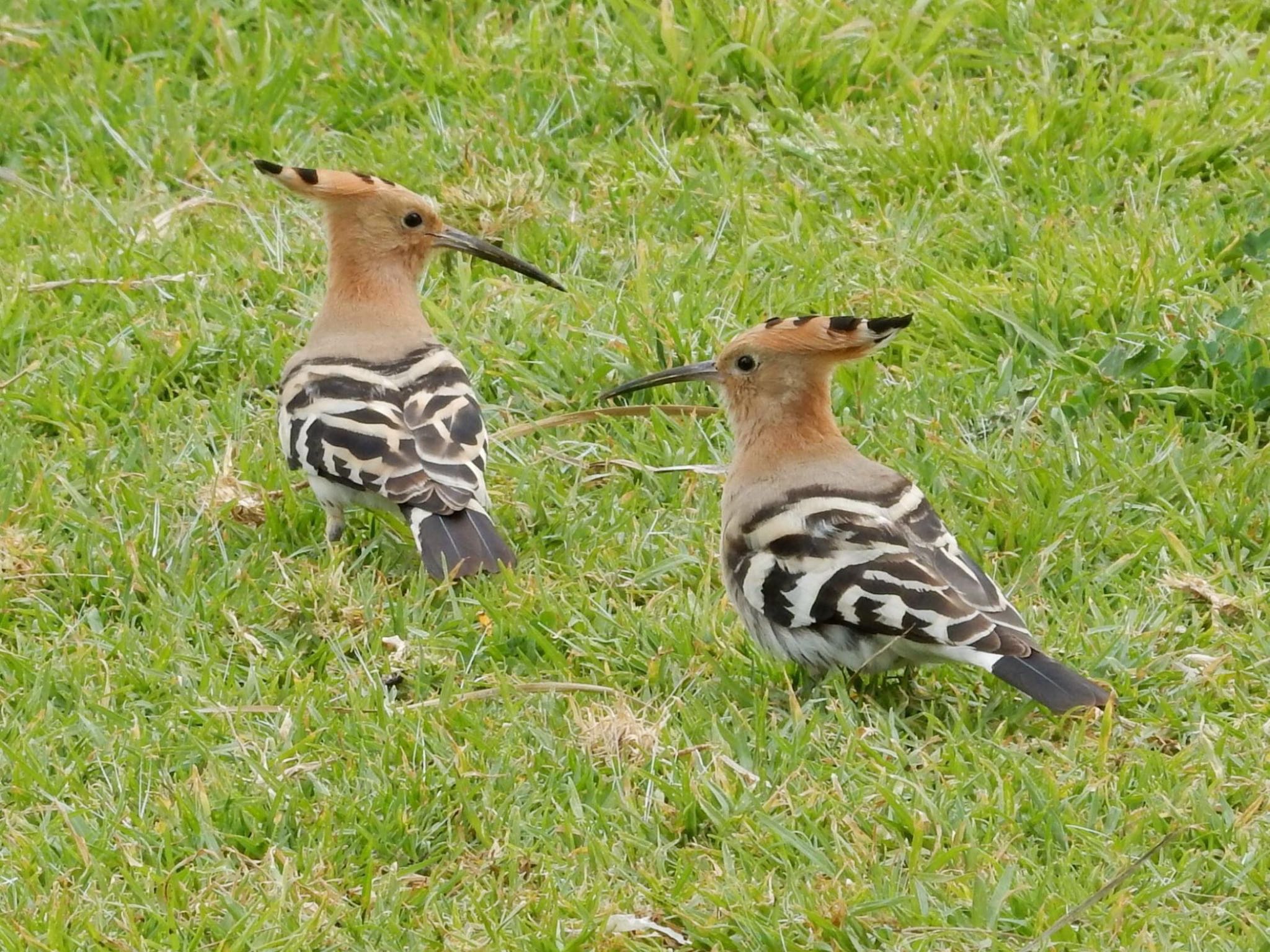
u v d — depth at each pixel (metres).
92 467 11.32
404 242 11.51
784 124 14.69
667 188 14.05
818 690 9.46
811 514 9.28
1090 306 12.34
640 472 11.39
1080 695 8.47
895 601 8.91
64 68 15.34
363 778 8.84
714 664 9.67
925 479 11.06
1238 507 10.69
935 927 7.82
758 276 13.12
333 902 8.10
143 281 12.92
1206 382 11.70
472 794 8.73
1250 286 12.77
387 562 10.70
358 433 10.43
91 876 8.26
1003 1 15.49
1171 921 7.81
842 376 11.94
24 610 10.17
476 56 15.32
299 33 15.84
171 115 14.67
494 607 10.02
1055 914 7.84
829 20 15.38
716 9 15.34
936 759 8.87
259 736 9.16
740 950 7.80
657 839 8.50
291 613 10.11
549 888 8.10
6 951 7.78
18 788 8.74
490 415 11.91
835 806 8.52
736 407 9.81
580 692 9.52
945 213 13.64
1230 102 14.55
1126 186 13.67
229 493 11.02
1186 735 9.09
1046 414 11.62
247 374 12.24
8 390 11.98
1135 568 10.42
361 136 14.80
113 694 9.48
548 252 13.47
